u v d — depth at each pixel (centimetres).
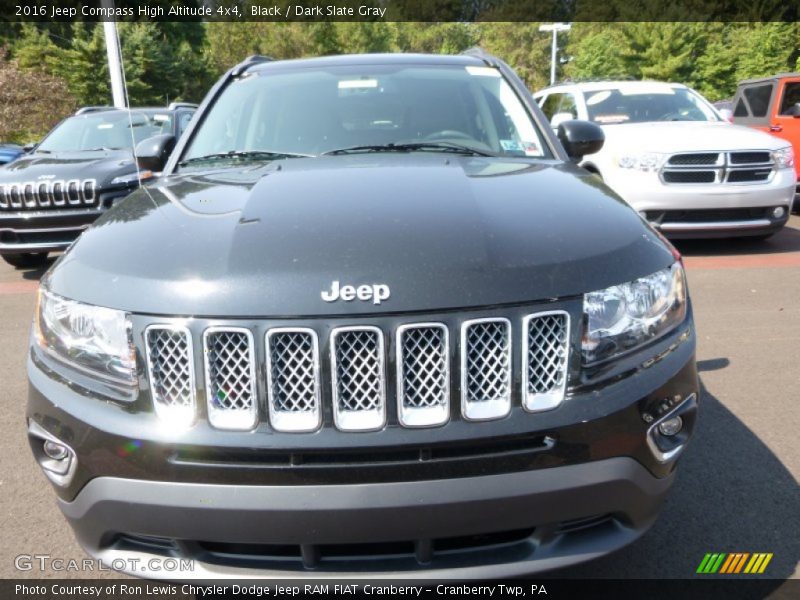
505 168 272
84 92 3069
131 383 189
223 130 338
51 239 713
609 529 204
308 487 181
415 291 180
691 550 262
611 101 906
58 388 200
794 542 266
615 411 190
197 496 183
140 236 213
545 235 203
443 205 217
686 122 838
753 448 339
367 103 344
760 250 777
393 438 179
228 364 182
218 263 190
